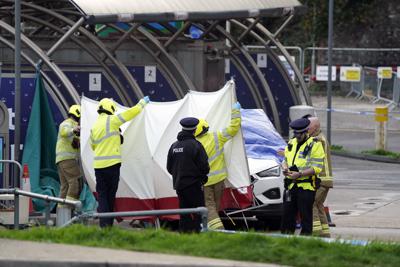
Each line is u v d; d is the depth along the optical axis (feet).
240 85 281.74
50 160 194.70
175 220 176.55
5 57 239.50
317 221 165.78
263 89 289.12
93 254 123.13
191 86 244.42
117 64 226.58
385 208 215.10
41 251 125.39
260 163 180.96
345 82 513.45
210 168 164.25
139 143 171.63
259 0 258.37
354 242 135.95
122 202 172.24
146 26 293.84
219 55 268.41
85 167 174.81
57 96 197.88
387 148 352.08
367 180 270.67
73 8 268.21
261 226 190.70
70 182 182.80
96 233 136.77
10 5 259.80
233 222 176.14
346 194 239.71
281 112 289.53
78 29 227.61
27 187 177.88
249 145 187.52
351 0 552.00
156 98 251.80
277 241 130.00
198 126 164.66
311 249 127.13
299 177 155.22
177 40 270.26
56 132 194.29
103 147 164.66
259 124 193.77
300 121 156.04
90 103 177.88
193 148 155.53
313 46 548.31
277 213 179.01
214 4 245.86
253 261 120.37
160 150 171.22
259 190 178.19
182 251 125.49
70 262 117.39
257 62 289.12
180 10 234.99
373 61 549.95
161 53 257.34
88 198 185.06
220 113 171.53
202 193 156.46
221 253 122.93
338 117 438.40
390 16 553.64
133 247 128.47
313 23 547.08
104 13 220.02
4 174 186.29
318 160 155.22
